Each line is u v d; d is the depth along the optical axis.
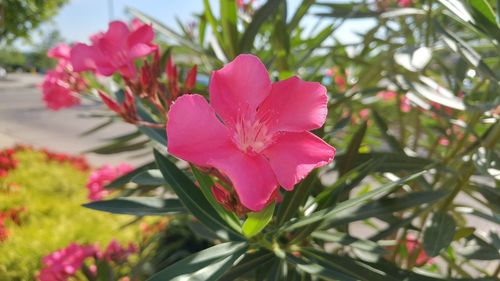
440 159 0.21
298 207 0.13
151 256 0.32
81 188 0.77
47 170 0.85
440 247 0.15
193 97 0.09
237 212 0.12
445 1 0.14
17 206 0.64
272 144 0.10
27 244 0.49
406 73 0.21
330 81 0.30
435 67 0.25
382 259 0.14
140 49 0.14
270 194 0.09
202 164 0.09
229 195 0.12
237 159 0.09
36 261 0.46
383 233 0.16
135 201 0.14
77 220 0.59
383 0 0.25
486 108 0.15
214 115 0.09
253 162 0.09
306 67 0.25
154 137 0.16
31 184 0.76
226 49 0.19
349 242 0.14
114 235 0.53
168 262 0.30
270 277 0.13
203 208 0.13
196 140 0.09
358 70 0.29
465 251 0.16
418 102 0.18
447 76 0.22
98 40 0.15
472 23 0.13
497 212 0.17
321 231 0.15
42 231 0.53
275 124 0.10
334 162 0.18
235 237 0.13
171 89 0.15
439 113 0.18
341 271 0.13
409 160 0.17
